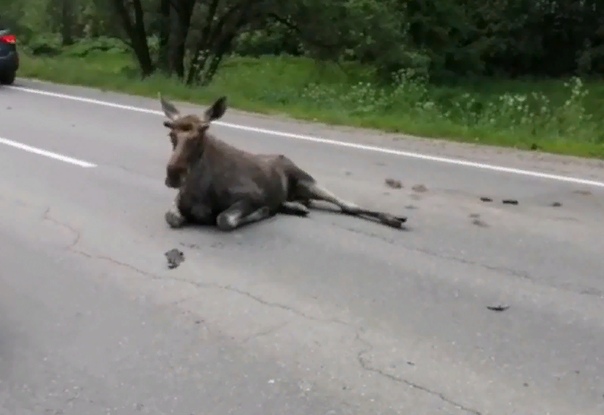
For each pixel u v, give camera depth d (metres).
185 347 5.32
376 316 5.84
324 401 4.69
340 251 7.20
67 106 15.91
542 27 36.66
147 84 19.23
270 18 26.53
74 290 6.26
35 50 34.22
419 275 6.68
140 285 6.35
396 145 12.62
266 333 5.54
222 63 31.25
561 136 15.11
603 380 5.00
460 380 4.96
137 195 8.98
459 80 33.09
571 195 9.62
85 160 10.73
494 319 5.85
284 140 12.74
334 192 9.38
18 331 5.57
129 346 5.34
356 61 29.31
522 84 34.06
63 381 4.91
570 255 7.33
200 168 7.59
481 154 12.05
